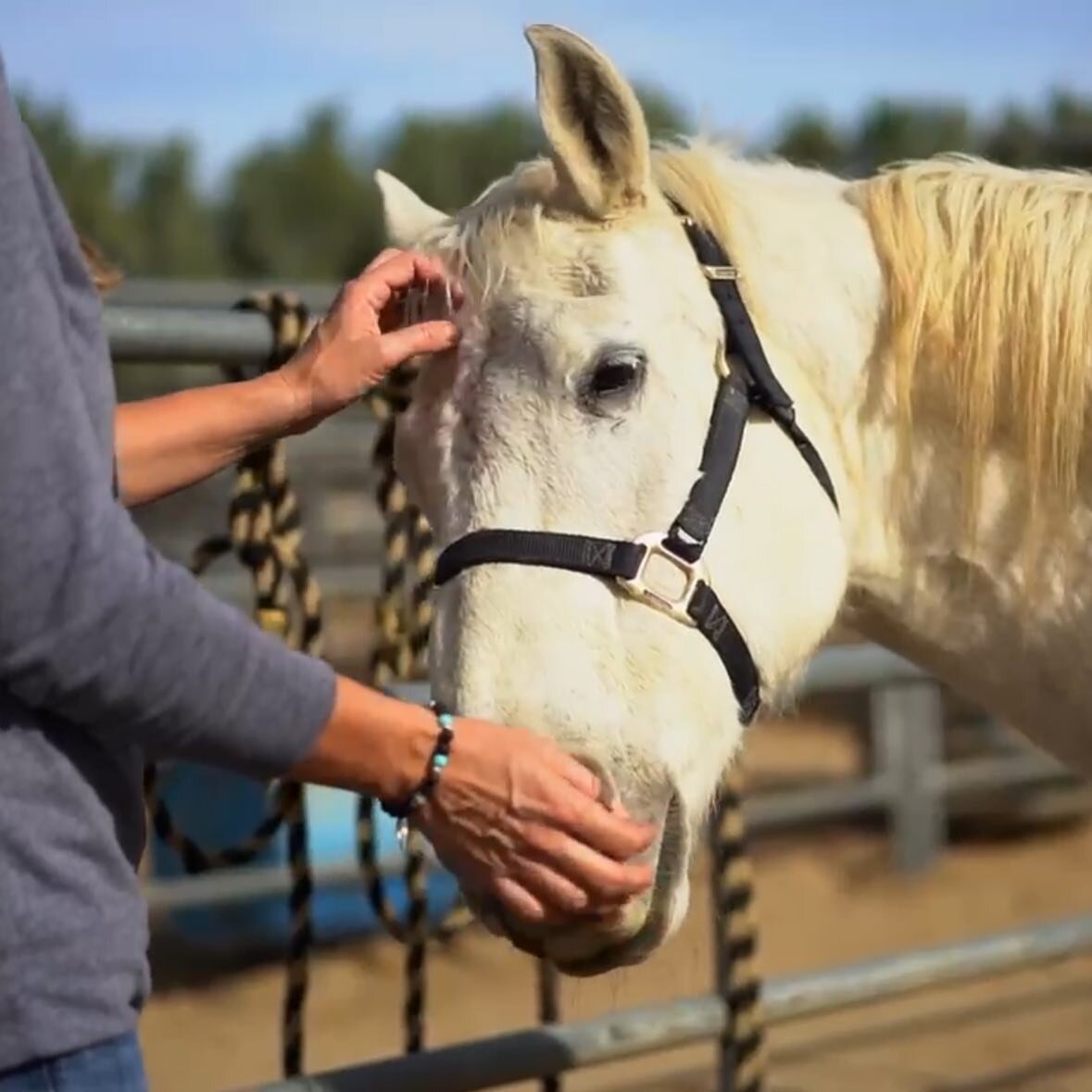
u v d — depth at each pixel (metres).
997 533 1.86
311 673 1.22
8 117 1.12
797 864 5.80
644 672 1.63
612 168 1.69
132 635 1.11
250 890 4.05
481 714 1.57
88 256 1.71
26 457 1.07
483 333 1.67
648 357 1.67
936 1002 4.46
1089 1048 4.05
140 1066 1.22
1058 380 1.79
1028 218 1.83
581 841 1.36
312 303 4.18
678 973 4.28
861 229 1.89
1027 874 5.69
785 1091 3.74
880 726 5.59
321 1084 1.84
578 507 1.63
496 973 4.67
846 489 1.86
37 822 1.16
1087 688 1.89
